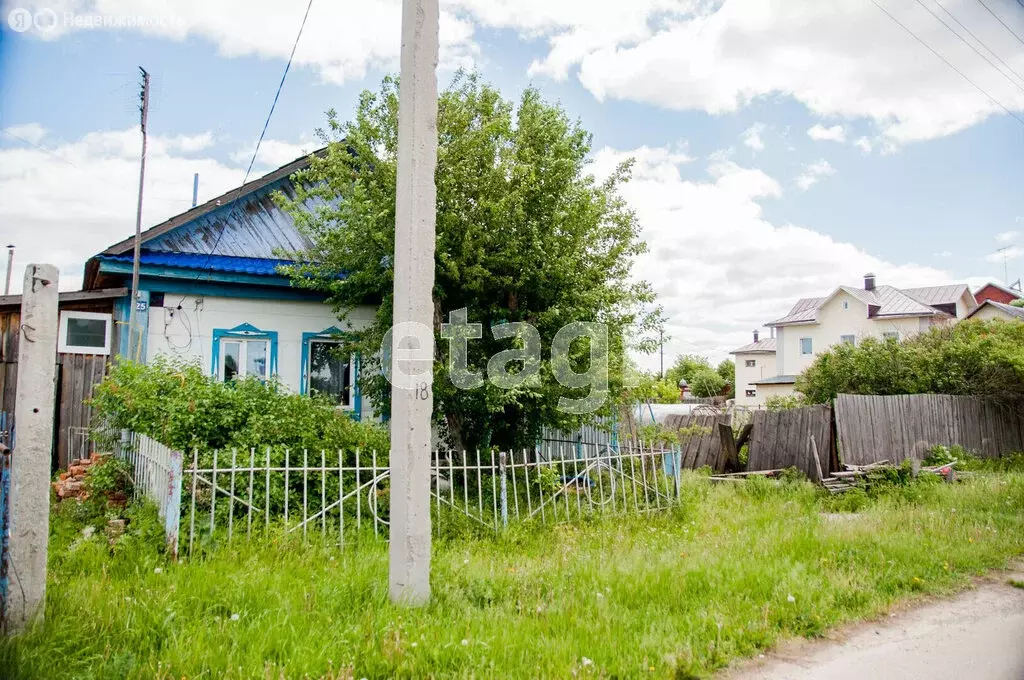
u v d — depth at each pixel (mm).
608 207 10078
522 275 8945
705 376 49781
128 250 10453
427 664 3797
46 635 3936
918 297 41906
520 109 9695
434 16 5191
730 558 6246
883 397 13219
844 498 10883
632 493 8570
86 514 7078
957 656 4359
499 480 8227
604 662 3918
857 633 4789
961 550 6758
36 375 4145
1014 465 13656
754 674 4059
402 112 5125
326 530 6508
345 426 8445
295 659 3715
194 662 3658
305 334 11711
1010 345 15234
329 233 9703
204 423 7672
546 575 5574
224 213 11836
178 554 5617
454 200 8734
